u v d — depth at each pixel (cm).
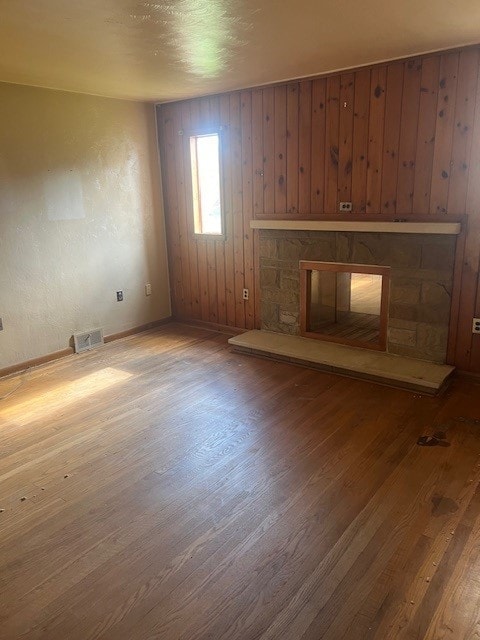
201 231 509
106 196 459
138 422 314
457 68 324
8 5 223
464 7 243
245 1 226
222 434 295
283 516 220
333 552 197
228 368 404
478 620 165
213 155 500
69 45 287
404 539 204
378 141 368
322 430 296
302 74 382
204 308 521
